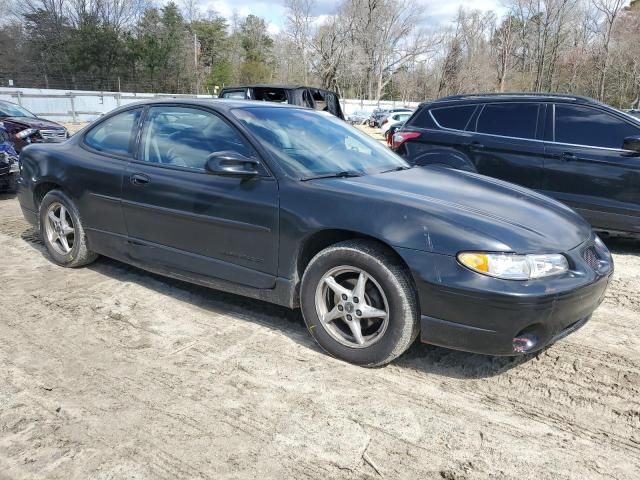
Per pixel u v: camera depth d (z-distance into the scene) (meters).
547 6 48.91
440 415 2.73
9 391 2.86
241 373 3.07
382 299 3.01
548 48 51.25
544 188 6.05
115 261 4.96
